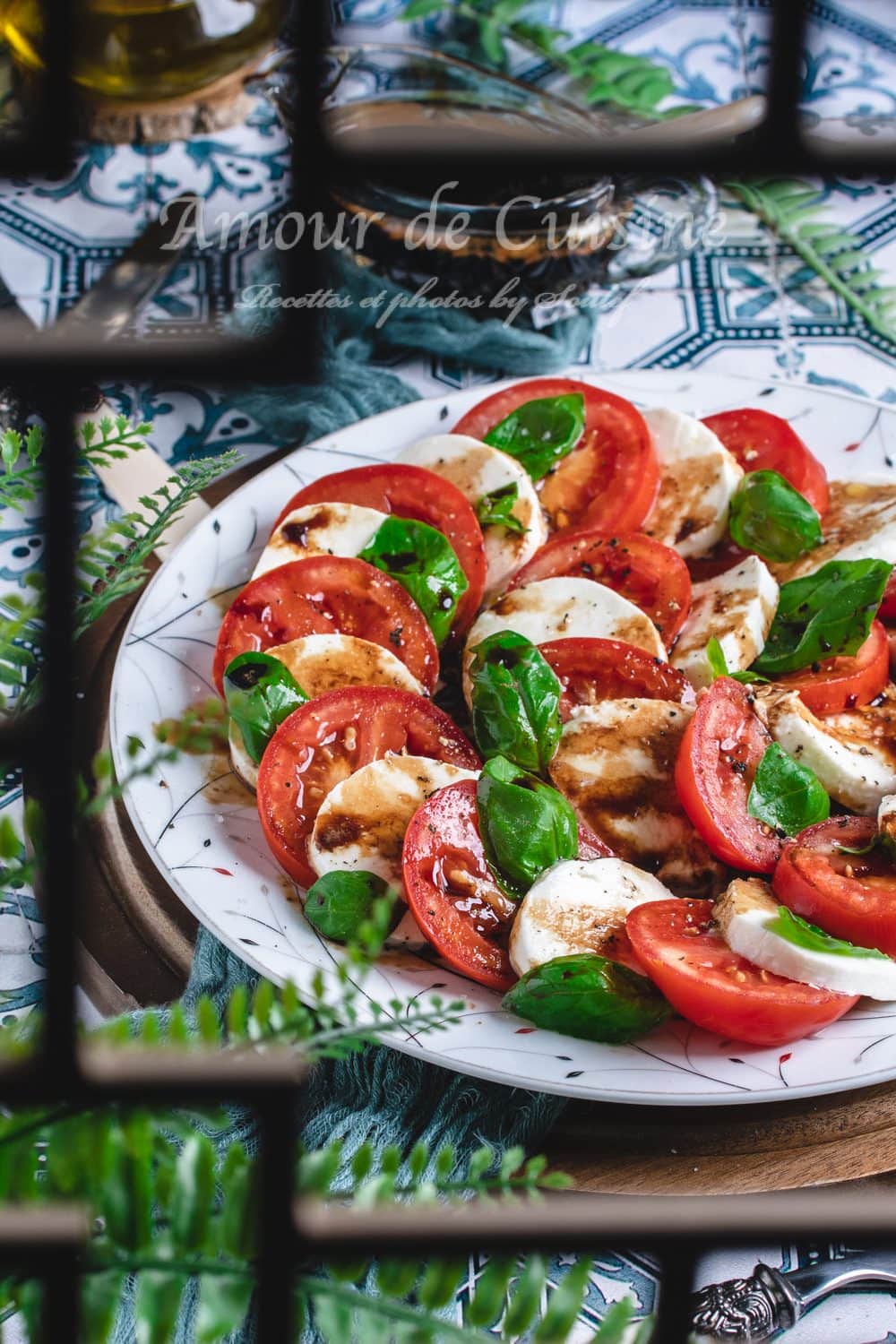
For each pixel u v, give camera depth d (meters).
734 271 1.19
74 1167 0.70
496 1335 0.82
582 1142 0.87
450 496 1.00
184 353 0.69
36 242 1.18
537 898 0.89
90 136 1.22
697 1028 0.88
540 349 1.13
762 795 0.92
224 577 1.00
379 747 0.94
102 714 0.99
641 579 1.00
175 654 0.98
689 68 1.27
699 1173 0.87
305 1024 0.72
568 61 1.25
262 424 1.11
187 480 1.04
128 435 0.87
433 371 1.14
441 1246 0.65
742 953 0.88
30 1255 0.66
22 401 0.94
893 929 0.88
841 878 0.89
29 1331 0.68
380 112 1.14
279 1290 0.67
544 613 0.98
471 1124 0.87
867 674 0.96
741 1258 0.85
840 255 1.19
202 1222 0.70
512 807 0.90
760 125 0.71
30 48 1.10
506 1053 0.86
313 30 0.75
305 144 0.76
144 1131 0.70
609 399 1.04
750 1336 0.83
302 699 0.94
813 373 1.14
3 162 0.72
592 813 0.93
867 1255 0.85
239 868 0.92
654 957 0.87
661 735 0.94
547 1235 0.64
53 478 0.67
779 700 0.95
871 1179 0.87
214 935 0.89
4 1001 0.84
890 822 0.91
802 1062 0.87
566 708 0.96
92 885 0.93
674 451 1.03
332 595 0.98
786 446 1.04
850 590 0.97
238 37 1.21
